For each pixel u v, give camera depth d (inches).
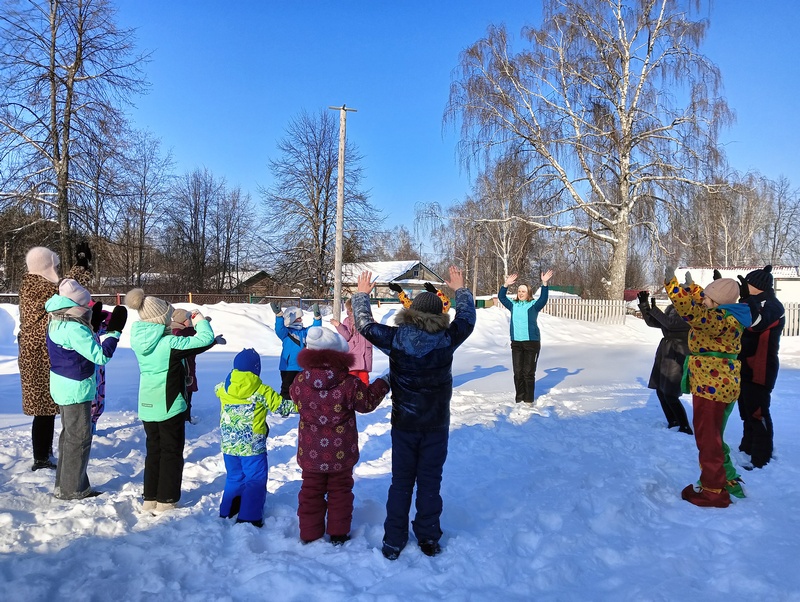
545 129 1013.8
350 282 1460.4
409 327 141.1
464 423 276.4
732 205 964.0
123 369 437.1
